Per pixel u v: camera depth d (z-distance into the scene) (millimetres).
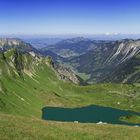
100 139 55812
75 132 59000
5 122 58906
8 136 47344
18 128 54844
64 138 53688
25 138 48156
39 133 54000
